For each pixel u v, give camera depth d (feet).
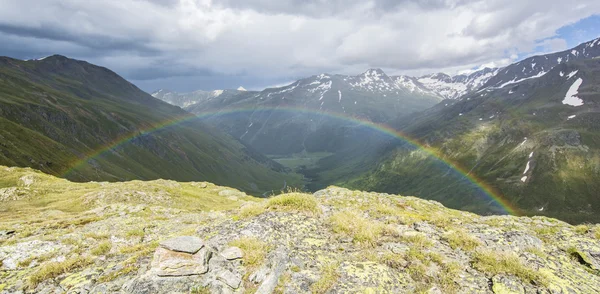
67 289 34.83
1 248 51.65
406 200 96.78
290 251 39.34
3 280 40.14
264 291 31.17
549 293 31.17
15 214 126.21
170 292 31.45
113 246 53.11
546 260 38.78
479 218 71.56
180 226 69.31
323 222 50.96
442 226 52.08
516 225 59.31
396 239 44.62
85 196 157.58
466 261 38.47
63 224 79.71
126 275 35.99
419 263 36.86
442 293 31.32
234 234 44.80
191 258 34.99
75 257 46.50
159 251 35.60
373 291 30.55
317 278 32.94
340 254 39.50
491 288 32.50
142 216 99.66
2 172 204.95
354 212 56.65
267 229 45.62
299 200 57.11
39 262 47.34
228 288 32.19
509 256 37.63
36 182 197.36
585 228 53.21
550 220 65.31
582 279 34.78
